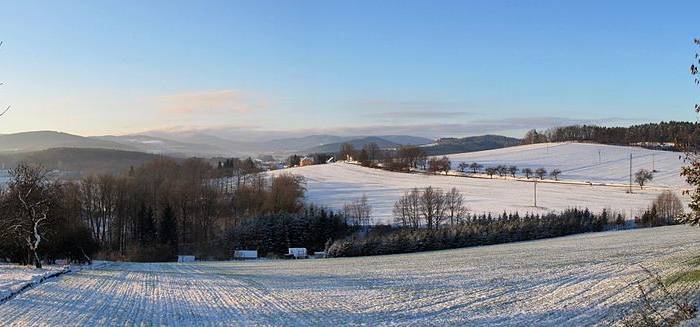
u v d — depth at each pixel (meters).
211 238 106.88
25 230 47.12
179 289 31.91
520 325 18.33
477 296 25.38
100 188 101.19
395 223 113.50
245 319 20.72
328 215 108.81
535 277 31.53
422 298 25.42
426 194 116.50
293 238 98.12
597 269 33.25
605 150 192.75
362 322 19.78
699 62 13.09
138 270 49.81
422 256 60.69
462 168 183.88
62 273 41.84
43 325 18.92
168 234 94.69
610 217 104.00
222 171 164.38
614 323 17.53
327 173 195.88
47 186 53.00
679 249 42.44
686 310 16.25
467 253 59.22
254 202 124.31
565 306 21.42
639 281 25.62
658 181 145.62
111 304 24.69
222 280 38.31
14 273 38.91
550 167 176.00
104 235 99.44
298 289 31.33
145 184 114.38
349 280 35.94
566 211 100.69
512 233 81.44
